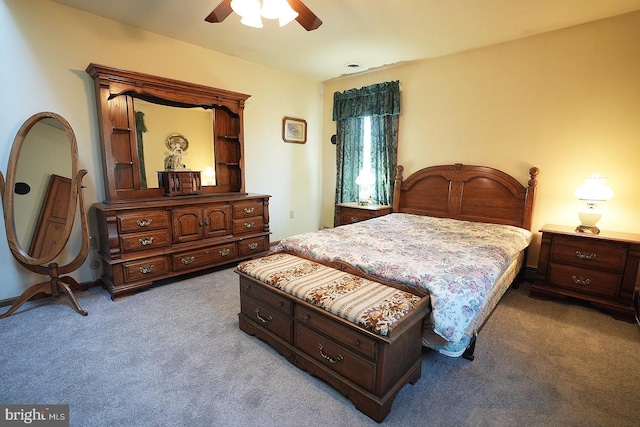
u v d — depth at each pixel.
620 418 1.46
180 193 3.22
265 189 4.23
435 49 3.36
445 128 3.64
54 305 2.53
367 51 3.43
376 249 2.28
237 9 1.84
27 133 2.45
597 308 2.56
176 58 3.20
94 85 2.73
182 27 2.91
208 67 3.45
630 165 2.65
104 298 2.67
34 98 2.49
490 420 1.45
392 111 3.96
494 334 2.19
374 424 1.42
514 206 3.19
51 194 2.53
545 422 1.44
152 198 3.08
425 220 3.41
